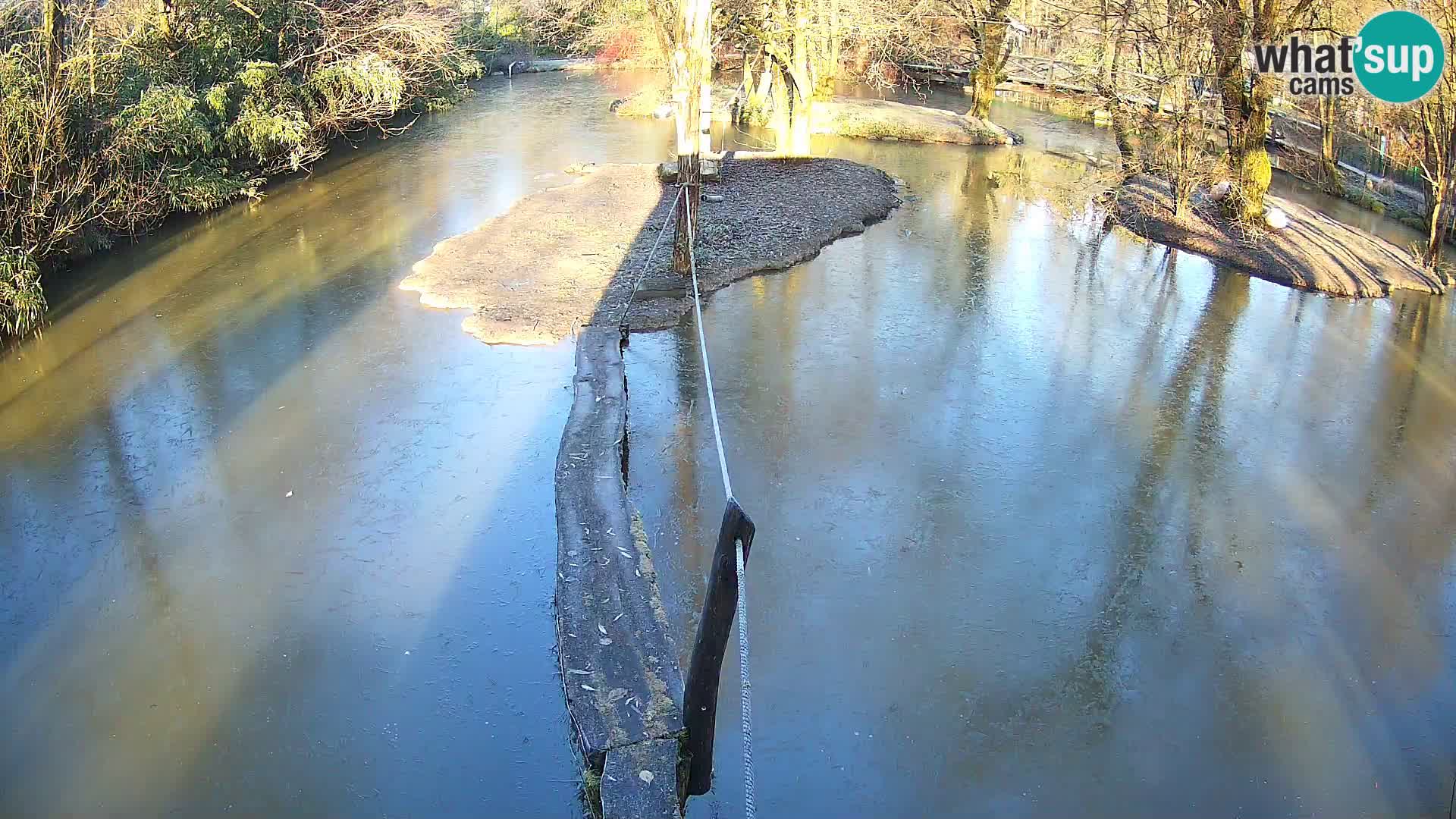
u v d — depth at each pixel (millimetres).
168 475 7828
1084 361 10320
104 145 13312
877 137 23047
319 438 8383
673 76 11812
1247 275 13281
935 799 5012
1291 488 7914
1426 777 5164
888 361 10211
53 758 5176
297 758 5188
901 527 7309
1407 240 14555
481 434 8469
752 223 14836
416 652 5953
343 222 14938
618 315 10922
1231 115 14492
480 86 29125
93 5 14812
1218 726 5516
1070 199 17453
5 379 9516
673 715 5098
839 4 19797
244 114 16688
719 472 7957
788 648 6062
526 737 5352
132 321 10977
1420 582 6754
